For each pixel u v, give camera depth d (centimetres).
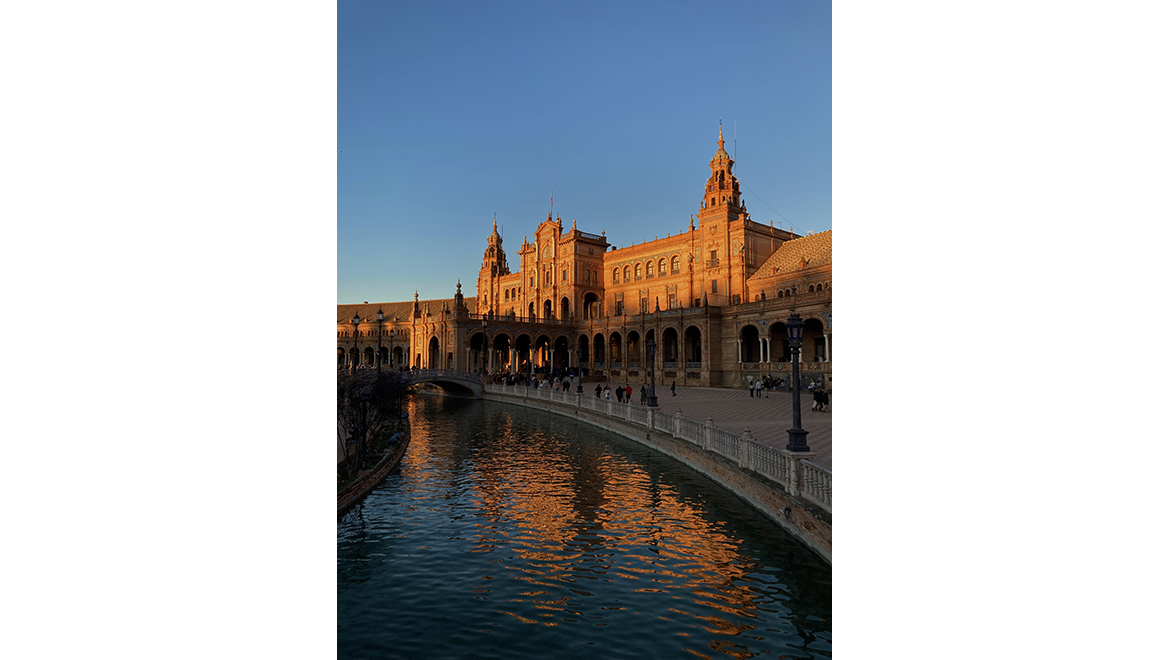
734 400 4375
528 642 1001
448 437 3284
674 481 2081
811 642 989
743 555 1348
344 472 2092
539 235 9306
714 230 7331
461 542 1489
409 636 1023
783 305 5412
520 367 9375
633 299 8462
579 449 2836
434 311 12219
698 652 962
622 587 1206
